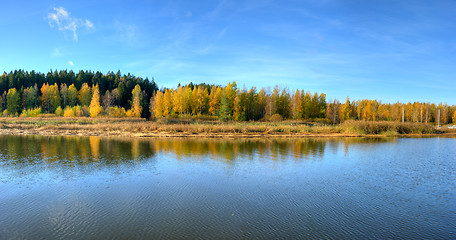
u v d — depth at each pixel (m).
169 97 73.56
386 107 103.00
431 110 102.00
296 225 6.41
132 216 6.79
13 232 5.83
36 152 16.75
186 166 12.99
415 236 5.95
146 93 108.75
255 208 7.52
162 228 6.11
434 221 6.83
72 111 62.34
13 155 15.57
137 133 31.58
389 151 19.44
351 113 85.00
